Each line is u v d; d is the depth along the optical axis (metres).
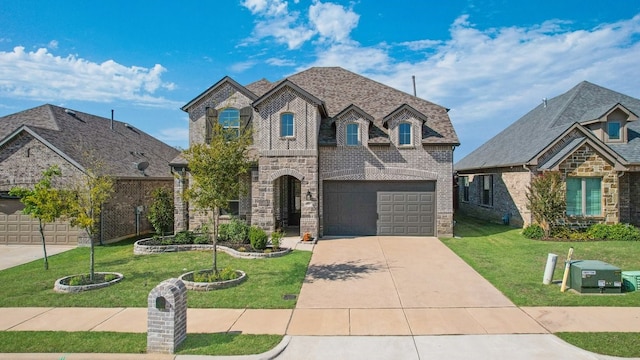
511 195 21.81
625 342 7.41
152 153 28.11
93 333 8.09
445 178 19.39
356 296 10.46
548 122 22.22
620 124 19.84
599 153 18.30
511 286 11.06
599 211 18.56
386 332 8.12
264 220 18.75
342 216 19.86
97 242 18.97
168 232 18.34
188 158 12.35
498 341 7.64
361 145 19.59
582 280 10.36
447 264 13.81
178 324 7.43
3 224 19.33
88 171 12.68
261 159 18.81
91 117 27.16
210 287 10.91
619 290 10.35
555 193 17.61
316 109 18.72
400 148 19.52
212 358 7.03
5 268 14.33
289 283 11.52
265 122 18.80
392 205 19.75
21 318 9.01
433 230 19.53
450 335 7.95
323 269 13.26
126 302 10.05
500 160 23.05
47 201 11.63
